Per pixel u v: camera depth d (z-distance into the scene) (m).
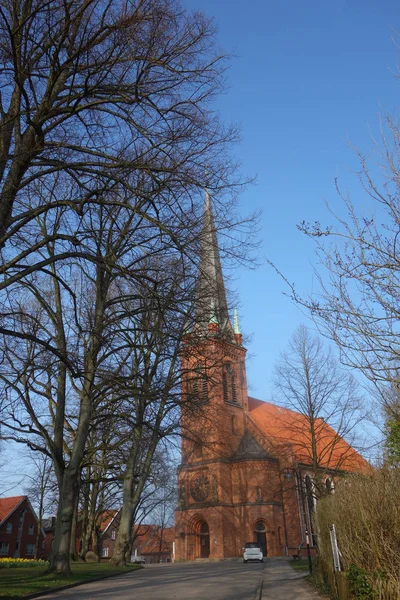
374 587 7.57
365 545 8.18
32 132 11.58
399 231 6.61
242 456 48.38
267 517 45.84
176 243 11.17
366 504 8.08
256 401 60.19
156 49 11.23
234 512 47.12
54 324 18.75
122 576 20.09
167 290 13.79
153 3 10.77
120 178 11.21
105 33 10.70
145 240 13.37
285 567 26.28
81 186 11.38
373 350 6.51
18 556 57.97
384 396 6.74
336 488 11.87
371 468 10.55
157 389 20.81
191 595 12.96
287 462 44.66
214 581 17.47
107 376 17.03
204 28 11.57
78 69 10.98
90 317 17.48
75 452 18.05
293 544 45.97
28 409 18.56
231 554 45.12
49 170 11.19
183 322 15.60
